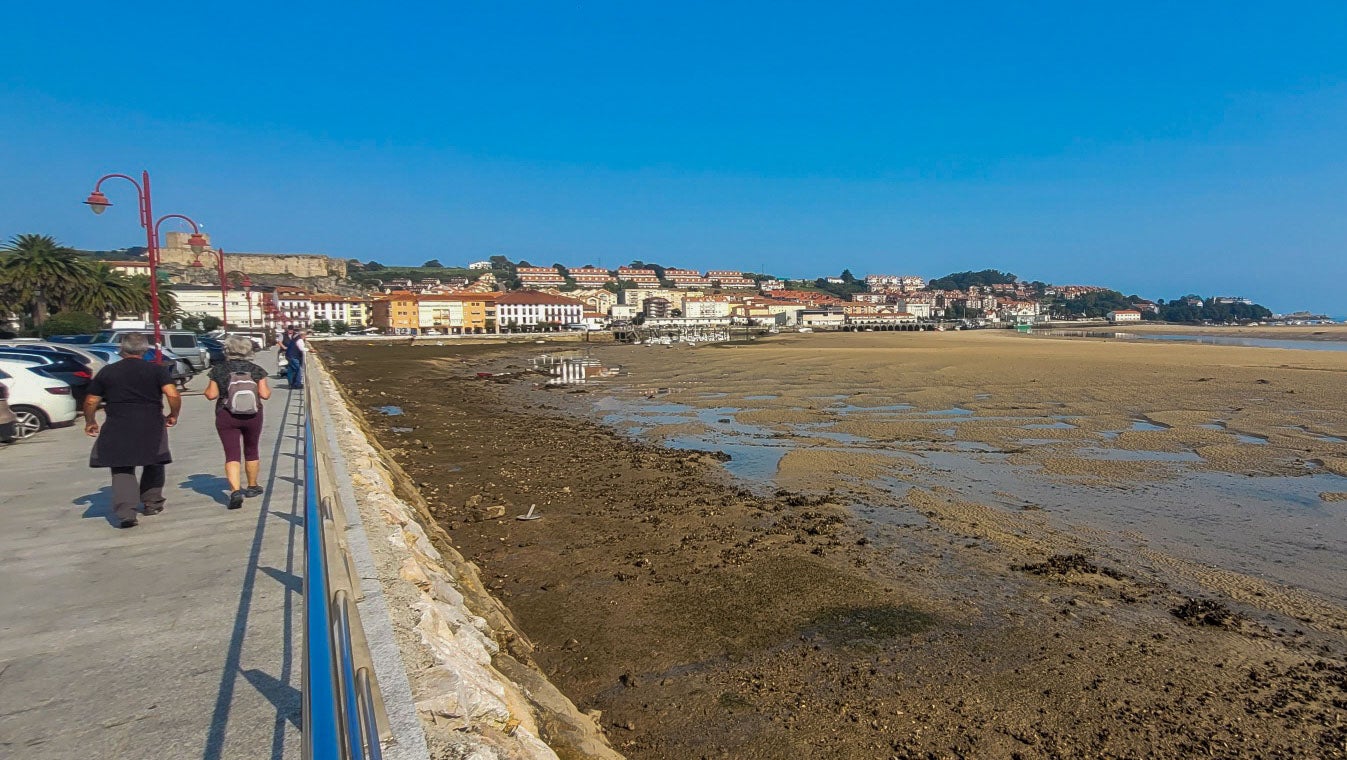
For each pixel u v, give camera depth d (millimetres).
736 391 32250
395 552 5957
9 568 5801
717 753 5172
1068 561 9312
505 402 31141
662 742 5309
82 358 16469
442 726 3514
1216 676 6316
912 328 177000
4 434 11820
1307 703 5875
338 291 184125
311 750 1822
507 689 4645
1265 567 9156
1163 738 5367
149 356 19719
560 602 8023
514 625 7234
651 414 25766
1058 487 13469
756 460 16438
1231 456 16078
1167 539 10312
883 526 10914
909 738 5355
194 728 3486
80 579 5562
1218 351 52562
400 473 14055
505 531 10805
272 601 5148
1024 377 33219
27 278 51875
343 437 12695
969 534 10508
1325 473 14453
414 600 4859
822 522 11086
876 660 6598
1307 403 23750
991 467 15273
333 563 3049
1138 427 20172
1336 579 8727
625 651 6812
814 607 7801
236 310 124938
